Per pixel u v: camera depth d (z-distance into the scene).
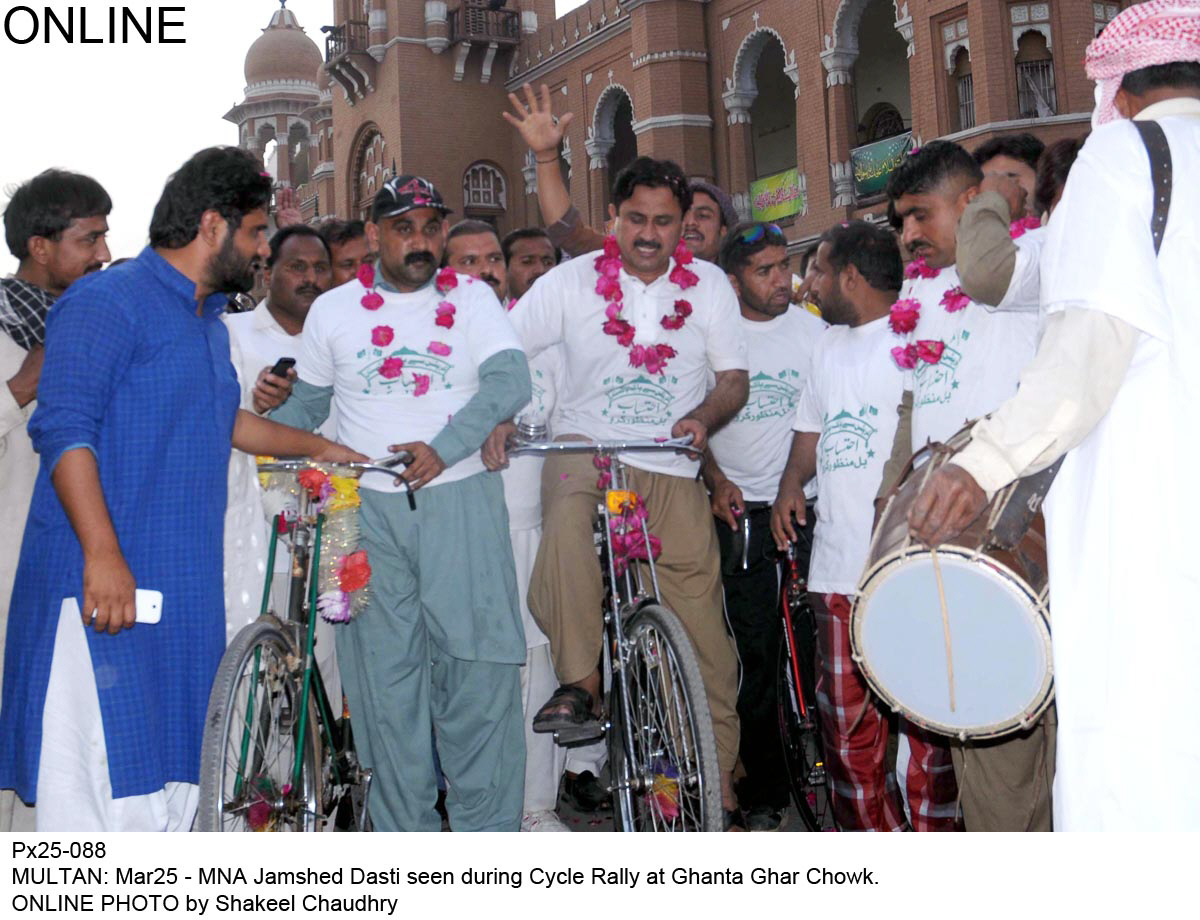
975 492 2.31
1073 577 2.32
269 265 4.57
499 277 4.86
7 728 2.92
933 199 3.43
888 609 2.56
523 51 31.09
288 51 47.03
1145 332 2.19
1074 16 18.56
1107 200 2.26
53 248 3.51
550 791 4.40
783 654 4.41
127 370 2.94
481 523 3.76
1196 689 2.17
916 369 3.51
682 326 3.97
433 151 31.08
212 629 3.05
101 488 2.81
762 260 4.54
